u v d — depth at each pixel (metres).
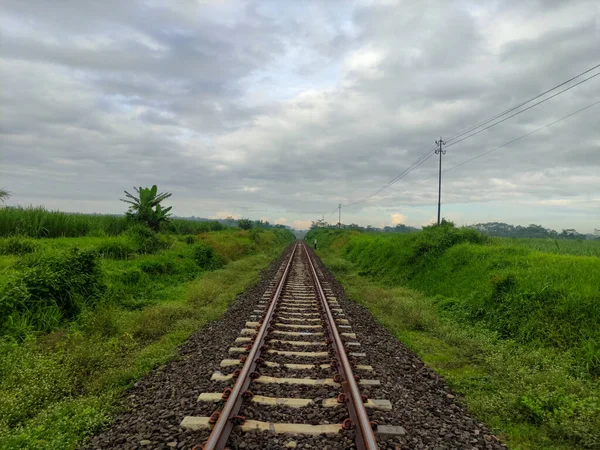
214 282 14.10
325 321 8.55
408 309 10.39
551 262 9.61
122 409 4.61
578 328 6.78
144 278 12.15
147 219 21.03
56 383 5.18
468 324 9.01
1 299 7.06
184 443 3.72
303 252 35.41
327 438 3.84
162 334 8.12
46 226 16.02
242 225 52.31
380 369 5.99
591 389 5.32
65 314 8.09
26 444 3.71
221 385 5.06
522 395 5.08
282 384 5.11
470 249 13.20
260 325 7.88
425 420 4.39
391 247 19.34
